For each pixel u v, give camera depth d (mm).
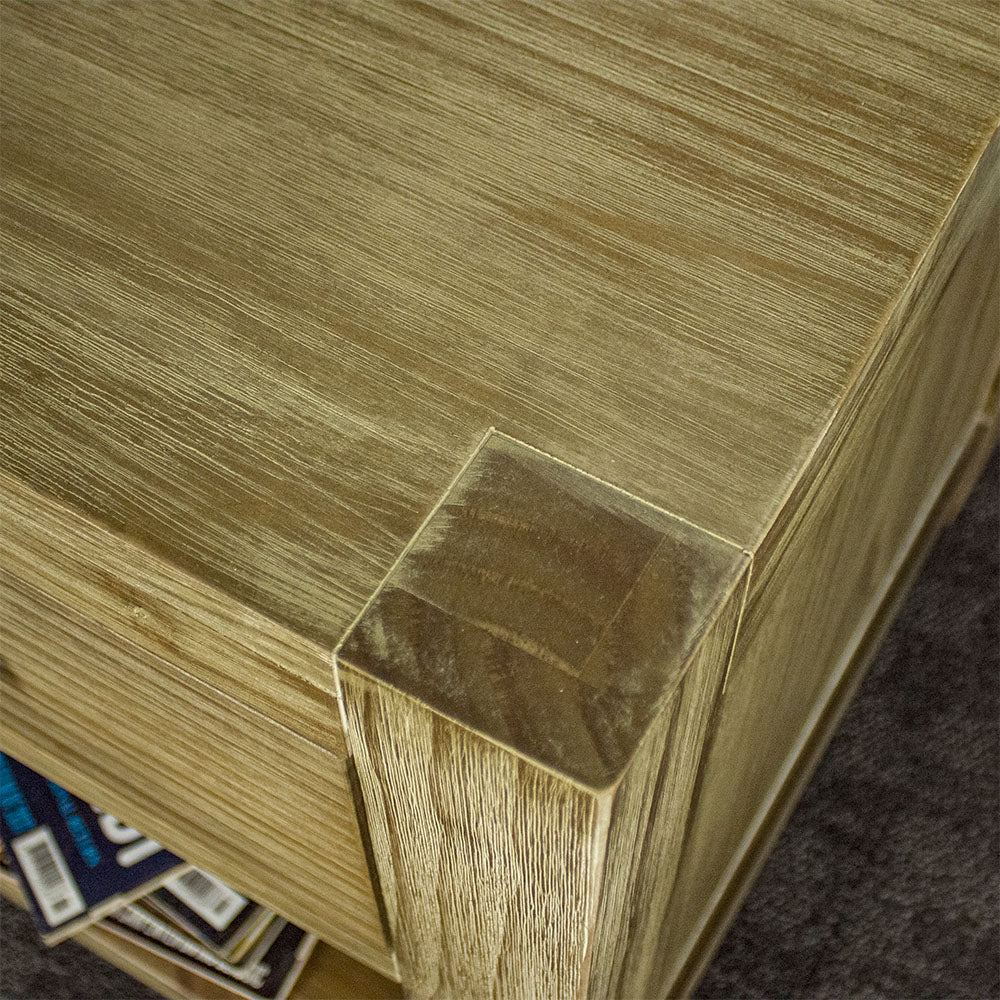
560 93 506
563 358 438
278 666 416
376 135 495
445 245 465
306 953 742
